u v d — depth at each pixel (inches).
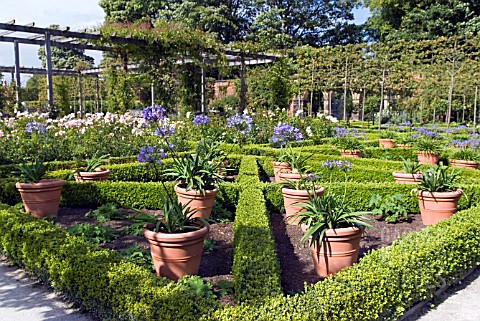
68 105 882.1
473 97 728.3
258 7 1348.4
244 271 114.0
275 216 217.0
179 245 126.0
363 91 830.5
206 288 120.2
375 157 405.4
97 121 332.8
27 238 146.3
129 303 103.4
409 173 249.9
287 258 156.3
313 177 195.3
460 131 623.8
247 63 695.1
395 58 765.9
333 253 134.3
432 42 689.0
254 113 515.5
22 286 140.6
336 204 143.8
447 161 372.2
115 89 695.1
